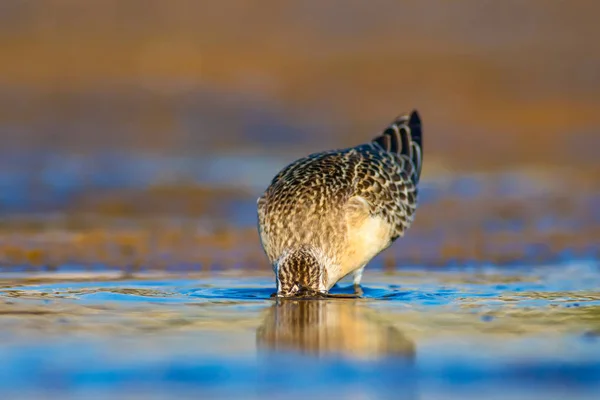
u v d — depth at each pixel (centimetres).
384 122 2538
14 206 1734
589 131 2486
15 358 782
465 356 792
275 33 3153
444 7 3316
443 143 2380
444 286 1156
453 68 2930
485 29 3212
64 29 3078
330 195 1153
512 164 2180
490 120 2573
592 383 722
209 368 756
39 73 2767
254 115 2547
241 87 2742
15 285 1138
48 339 845
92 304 1012
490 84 2820
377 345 828
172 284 1159
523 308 999
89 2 3222
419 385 716
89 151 2220
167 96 2655
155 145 2291
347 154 1233
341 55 3016
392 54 3025
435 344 830
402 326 905
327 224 1139
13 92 2614
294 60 2970
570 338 853
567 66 2947
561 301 1044
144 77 2778
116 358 784
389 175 1218
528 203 1803
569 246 1460
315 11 3269
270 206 1161
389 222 1193
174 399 684
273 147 2323
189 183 1955
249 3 3281
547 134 2462
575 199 1838
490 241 1499
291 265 1076
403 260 1367
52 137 2314
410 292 1113
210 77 2803
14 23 3095
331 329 891
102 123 2444
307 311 982
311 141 2377
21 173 2009
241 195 1862
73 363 769
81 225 1591
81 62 2867
